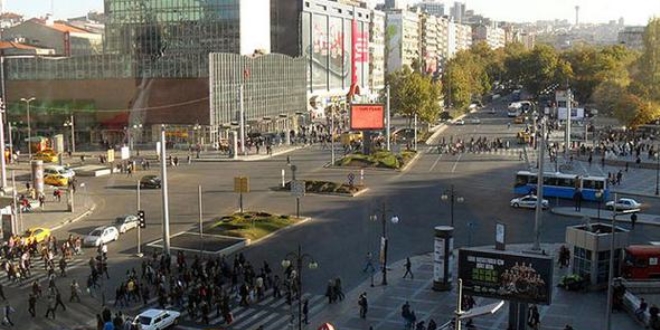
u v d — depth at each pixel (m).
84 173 115.94
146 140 151.12
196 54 155.12
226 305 50.91
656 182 106.31
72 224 81.94
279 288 57.38
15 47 167.62
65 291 57.94
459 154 141.12
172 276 58.31
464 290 47.84
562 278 59.94
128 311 53.31
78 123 152.62
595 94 196.38
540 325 50.44
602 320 51.69
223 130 151.88
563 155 136.88
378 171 118.12
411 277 61.34
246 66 159.25
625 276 59.84
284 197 95.69
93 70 150.88
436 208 88.81
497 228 59.88
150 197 97.62
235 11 159.75
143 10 156.88
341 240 73.19
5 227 73.69
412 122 191.88
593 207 90.75
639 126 159.50
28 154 138.25
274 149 145.38
